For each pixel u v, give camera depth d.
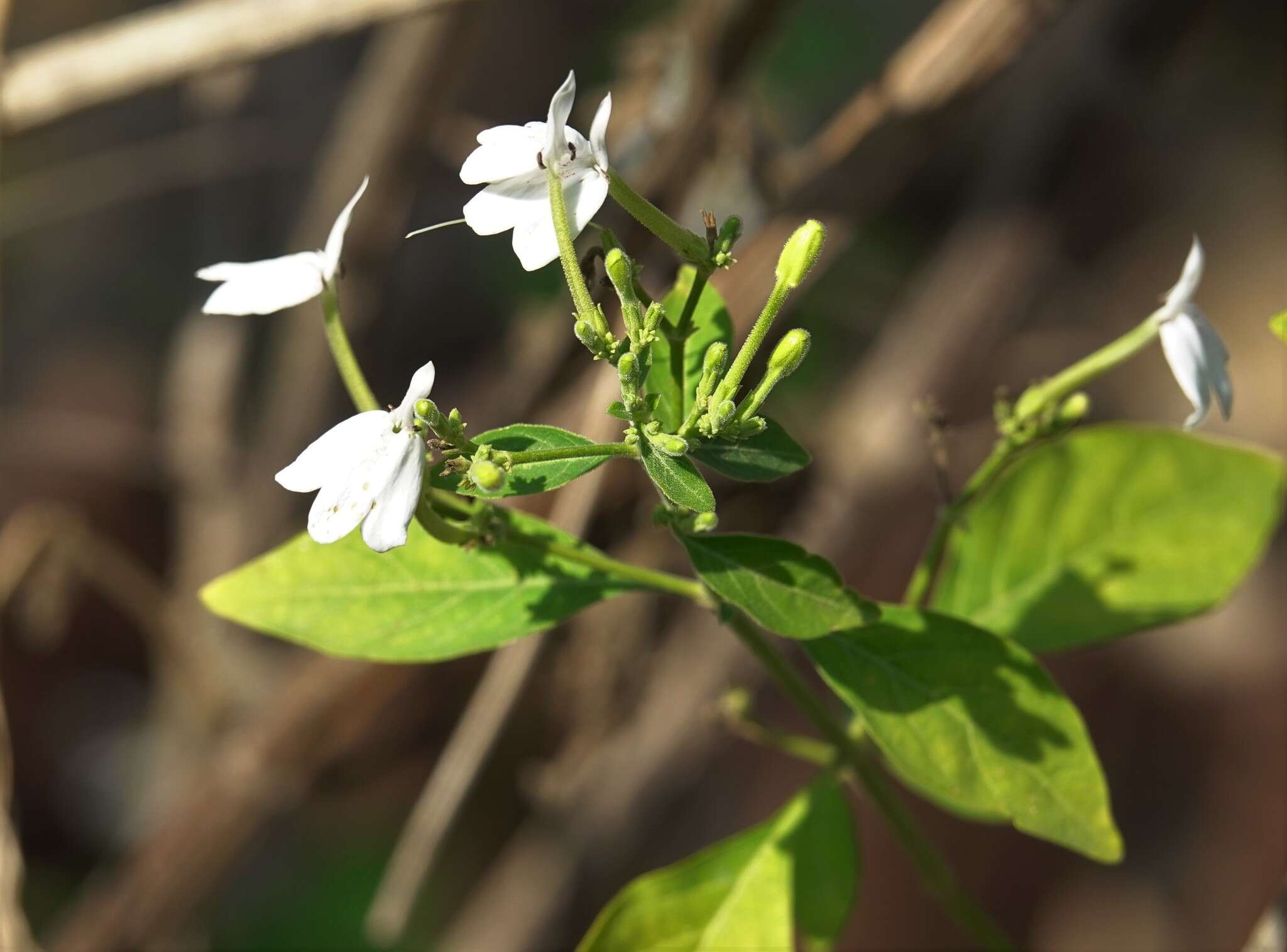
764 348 0.31
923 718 0.21
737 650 0.37
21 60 0.29
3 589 0.36
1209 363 0.20
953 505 0.22
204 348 0.43
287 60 0.43
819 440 0.38
